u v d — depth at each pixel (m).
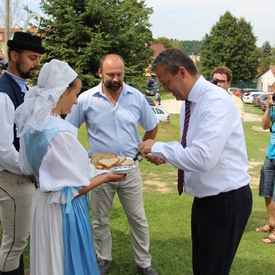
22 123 2.18
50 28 18.62
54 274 2.10
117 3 19.61
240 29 47.69
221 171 2.11
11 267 2.71
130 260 3.42
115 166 2.40
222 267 2.22
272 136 4.21
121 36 18.75
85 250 2.19
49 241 2.10
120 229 4.09
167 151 2.08
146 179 6.96
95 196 3.11
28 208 2.66
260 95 29.97
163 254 3.55
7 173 2.53
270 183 4.24
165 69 2.09
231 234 2.16
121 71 2.91
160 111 17.67
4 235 2.69
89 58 17.92
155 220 4.47
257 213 5.03
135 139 3.17
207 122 1.98
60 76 2.03
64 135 2.01
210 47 48.78
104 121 3.03
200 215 2.21
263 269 3.37
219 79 4.23
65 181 2.03
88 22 18.61
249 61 48.25
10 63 2.66
